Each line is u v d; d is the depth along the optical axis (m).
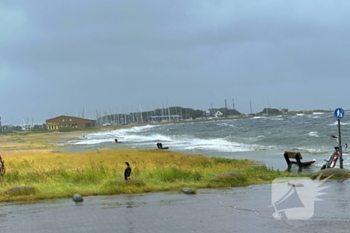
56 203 10.27
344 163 21.67
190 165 21.08
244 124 118.75
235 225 7.77
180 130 104.00
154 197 10.89
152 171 14.96
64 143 63.50
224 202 10.04
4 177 14.34
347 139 42.00
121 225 7.96
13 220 8.55
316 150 32.34
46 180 13.78
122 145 51.00
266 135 58.16
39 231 7.64
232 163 22.59
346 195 10.41
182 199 10.55
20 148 52.22
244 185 12.63
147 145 49.09
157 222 8.14
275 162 24.39
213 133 76.25
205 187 12.37
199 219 8.32
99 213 9.06
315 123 91.00
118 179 13.22
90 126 194.38
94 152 35.12
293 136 51.16
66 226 7.96
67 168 17.89
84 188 12.12
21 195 11.09
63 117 186.50
